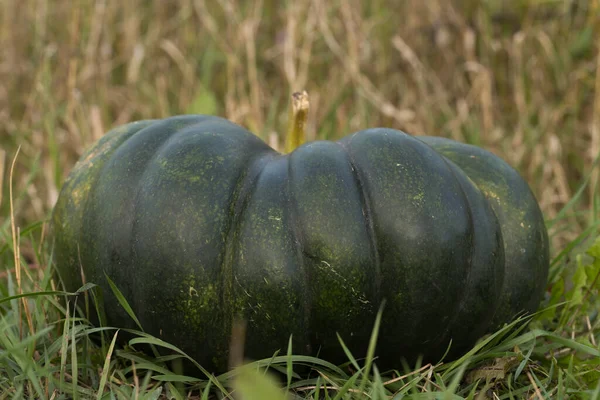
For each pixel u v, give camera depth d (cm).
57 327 478
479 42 975
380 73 966
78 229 441
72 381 401
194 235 398
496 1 964
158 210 404
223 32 1037
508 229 448
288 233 398
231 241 402
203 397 382
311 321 402
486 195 454
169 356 420
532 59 926
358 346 411
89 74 923
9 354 424
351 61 895
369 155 416
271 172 417
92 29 954
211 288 400
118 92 962
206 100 743
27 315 427
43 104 866
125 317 425
